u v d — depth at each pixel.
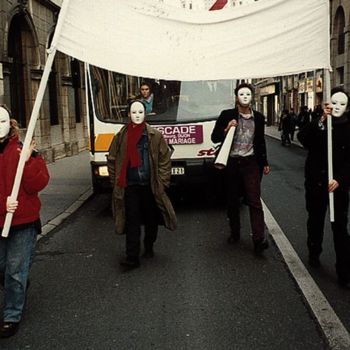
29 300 5.02
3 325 4.20
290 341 4.01
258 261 6.16
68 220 8.92
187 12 5.30
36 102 4.34
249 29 5.39
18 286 4.21
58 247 7.09
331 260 6.11
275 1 5.36
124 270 5.93
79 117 24.88
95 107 8.97
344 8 31.69
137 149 5.94
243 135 6.49
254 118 6.49
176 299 4.96
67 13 4.80
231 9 5.36
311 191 5.61
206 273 5.75
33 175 4.11
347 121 5.22
